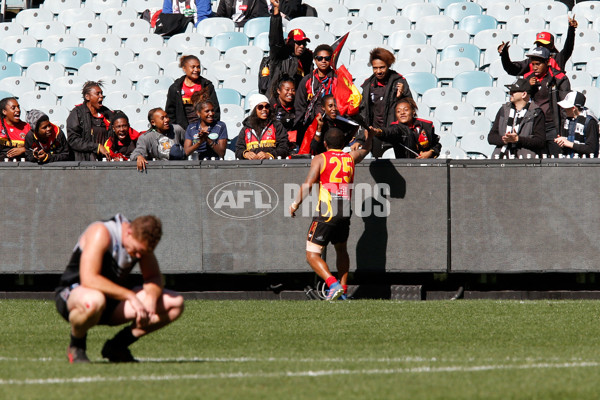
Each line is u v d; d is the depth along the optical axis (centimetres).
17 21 6303
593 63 5231
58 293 1783
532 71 3772
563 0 6203
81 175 3369
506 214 3253
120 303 1777
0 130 3897
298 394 1516
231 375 1714
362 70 5350
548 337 2356
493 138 3572
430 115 4991
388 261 3291
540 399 1491
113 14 6200
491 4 5866
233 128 4878
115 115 3766
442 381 1650
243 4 5912
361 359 1967
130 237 1711
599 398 1502
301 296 3394
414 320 2684
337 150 3125
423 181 3278
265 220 3319
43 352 2108
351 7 6016
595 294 3325
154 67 5553
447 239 3266
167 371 1755
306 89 3725
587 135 3412
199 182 3344
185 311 2930
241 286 3462
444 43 5572
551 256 3231
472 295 3384
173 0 6003
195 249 3344
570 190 3228
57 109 5203
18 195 3381
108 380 1645
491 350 2125
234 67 5416
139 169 3350
